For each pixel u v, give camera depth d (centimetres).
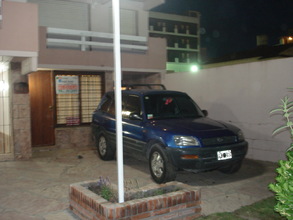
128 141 716
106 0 1084
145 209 390
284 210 331
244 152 638
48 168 771
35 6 742
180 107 738
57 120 1048
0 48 712
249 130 853
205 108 985
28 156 877
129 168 761
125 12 1173
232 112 898
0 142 876
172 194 416
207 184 624
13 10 723
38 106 1018
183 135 588
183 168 580
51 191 584
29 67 762
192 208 431
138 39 1087
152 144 642
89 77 1094
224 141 612
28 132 874
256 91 831
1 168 771
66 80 1055
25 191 584
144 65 1096
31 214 469
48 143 1036
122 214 374
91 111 1100
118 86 395
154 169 630
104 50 1115
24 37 733
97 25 1111
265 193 563
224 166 611
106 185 456
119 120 394
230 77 901
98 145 868
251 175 686
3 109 884
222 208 491
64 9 1066
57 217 457
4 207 499
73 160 862
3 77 920
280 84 775
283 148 770
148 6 1176
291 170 338
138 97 731
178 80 1080
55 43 1039
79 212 449
